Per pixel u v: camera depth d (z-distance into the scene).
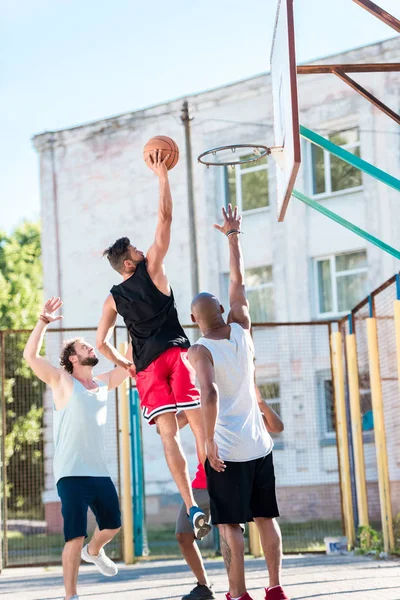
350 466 11.76
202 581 6.58
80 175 23.05
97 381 6.43
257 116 20.78
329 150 7.36
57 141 23.33
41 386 21.12
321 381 19.39
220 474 5.07
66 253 23.06
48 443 19.03
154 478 20.33
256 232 20.67
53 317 6.30
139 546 11.58
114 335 11.23
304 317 19.84
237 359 5.15
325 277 19.88
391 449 13.51
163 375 5.89
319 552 11.52
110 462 17.12
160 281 5.97
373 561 9.84
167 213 5.93
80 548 5.94
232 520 5.04
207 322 5.20
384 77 19.14
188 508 5.68
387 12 7.43
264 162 20.64
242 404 5.16
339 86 19.61
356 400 11.22
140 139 22.28
